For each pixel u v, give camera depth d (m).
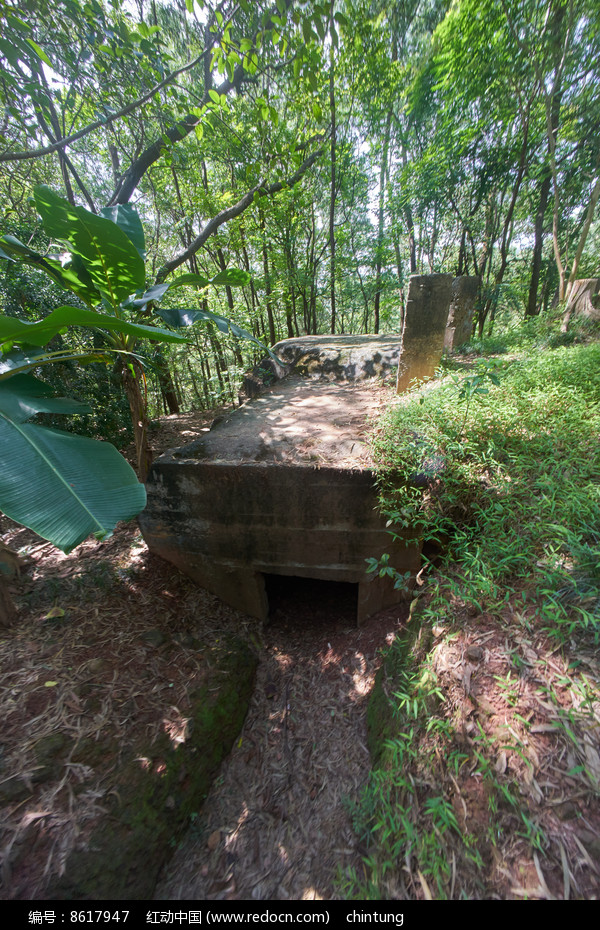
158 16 6.40
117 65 4.52
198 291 6.99
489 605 1.91
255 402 4.58
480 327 10.06
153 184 8.34
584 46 5.20
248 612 3.50
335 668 2.98
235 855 1.95
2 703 2.14
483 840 1.28
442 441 2.65
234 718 2.60
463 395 2.63
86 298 3.25
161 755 2.12
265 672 3.09
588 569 1.72
